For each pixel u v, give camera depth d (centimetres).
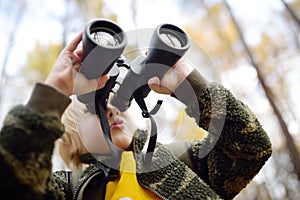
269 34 1120
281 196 1028
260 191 1056
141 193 108
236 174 121
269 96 886
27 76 820
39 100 88
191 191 111
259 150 117
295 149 810
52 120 86
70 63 98
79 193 107
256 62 1003
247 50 1017
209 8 1084
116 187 108
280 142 971
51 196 87
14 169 80
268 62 1120
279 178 1015
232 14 1083
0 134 83
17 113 85
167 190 110
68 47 101
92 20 97
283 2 1062
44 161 84
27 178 81
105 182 110
